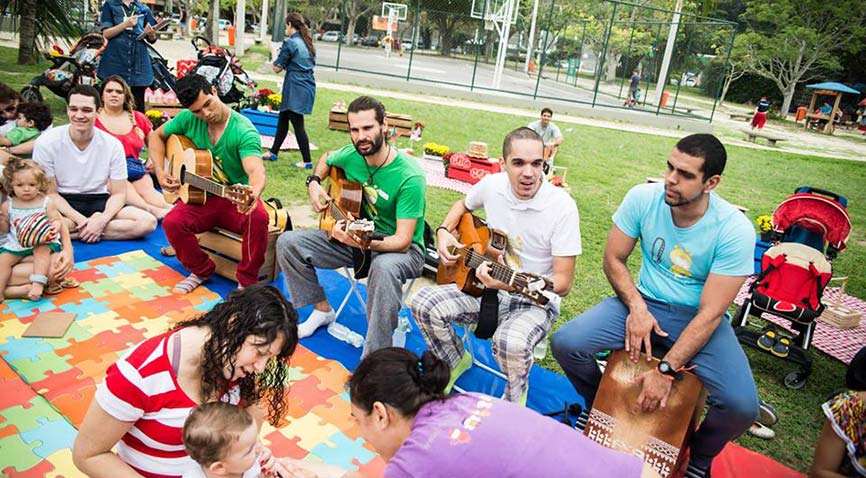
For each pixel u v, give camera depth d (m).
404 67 23.55
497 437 1.79
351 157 3.98
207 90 4.06
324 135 10.16
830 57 32.91
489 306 3.39
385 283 3.56
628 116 20.20
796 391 4.36
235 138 4.30
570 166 11.26
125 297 4.23
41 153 4.69
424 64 25.77
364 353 3.64
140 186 5.64
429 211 6.96
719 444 3.06
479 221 3.58
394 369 1.91
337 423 3.26
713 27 22.50
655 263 3.23
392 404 1.89
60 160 4.75
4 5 12.75
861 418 2.58
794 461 3.55
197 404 2.13
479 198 3.63
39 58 13.52
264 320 2.01
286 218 4.81
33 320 3.80
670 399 2.93
